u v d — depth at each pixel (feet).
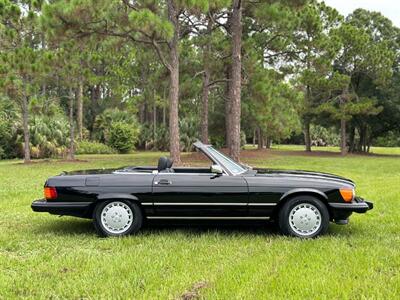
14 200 31.73
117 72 119.55
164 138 122.11
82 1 48.75
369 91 118.01
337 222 20.21
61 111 121.60
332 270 14.76
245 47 72.49
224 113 101.14
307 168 67.15
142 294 12.71
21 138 89.45
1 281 13.88
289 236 19.83
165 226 21.94
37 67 64.23
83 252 17.42
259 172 21.57
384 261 15.87
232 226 21.42
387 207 28.35
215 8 54.49
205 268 15.12
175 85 61.72
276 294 12.61
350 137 132.57
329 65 94.17
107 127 121.39
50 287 13.44
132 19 48.52
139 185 19.80
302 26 84.79
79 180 20.07
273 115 86.89
